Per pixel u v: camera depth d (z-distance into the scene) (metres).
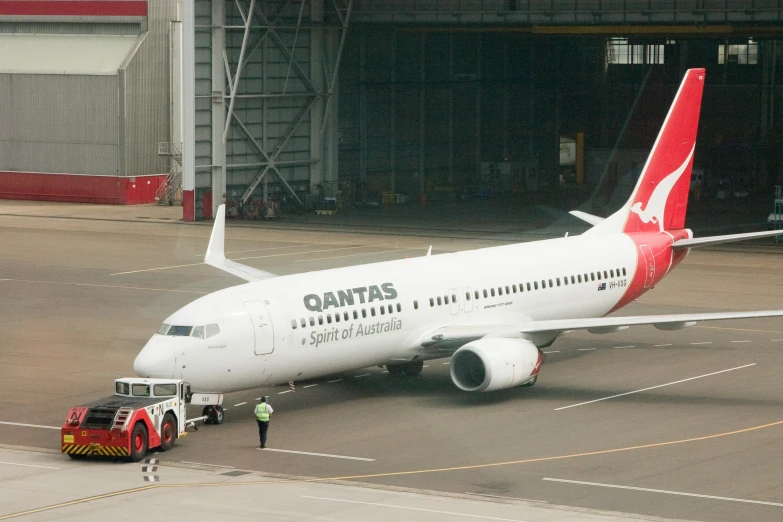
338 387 197.50
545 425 171.12
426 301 193.88
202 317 168.50
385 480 143.75
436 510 130.38
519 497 136.38
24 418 177.50
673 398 187.62
